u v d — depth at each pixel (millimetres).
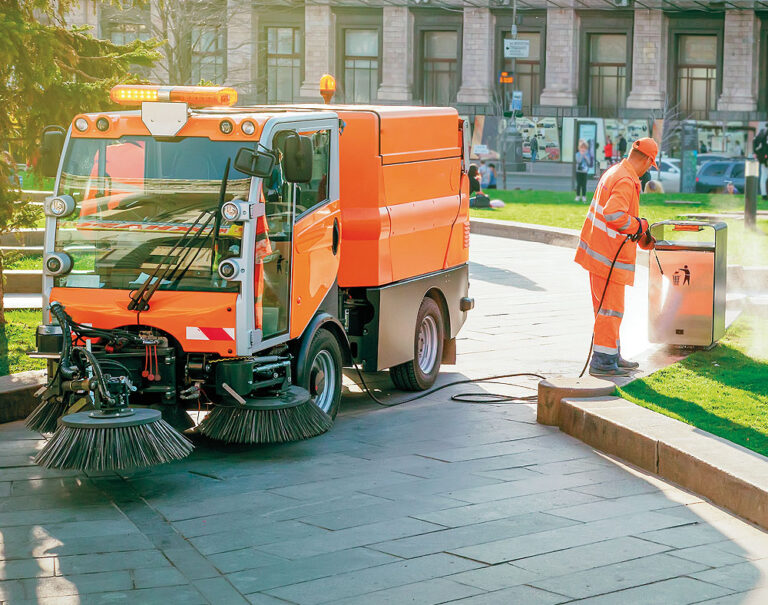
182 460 7984
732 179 38562
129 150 7906
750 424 8367
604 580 5719
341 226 9266
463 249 11367
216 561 5984
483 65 47156
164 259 7773
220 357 7781
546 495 7152
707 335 11016
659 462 7609
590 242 9906
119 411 7012
